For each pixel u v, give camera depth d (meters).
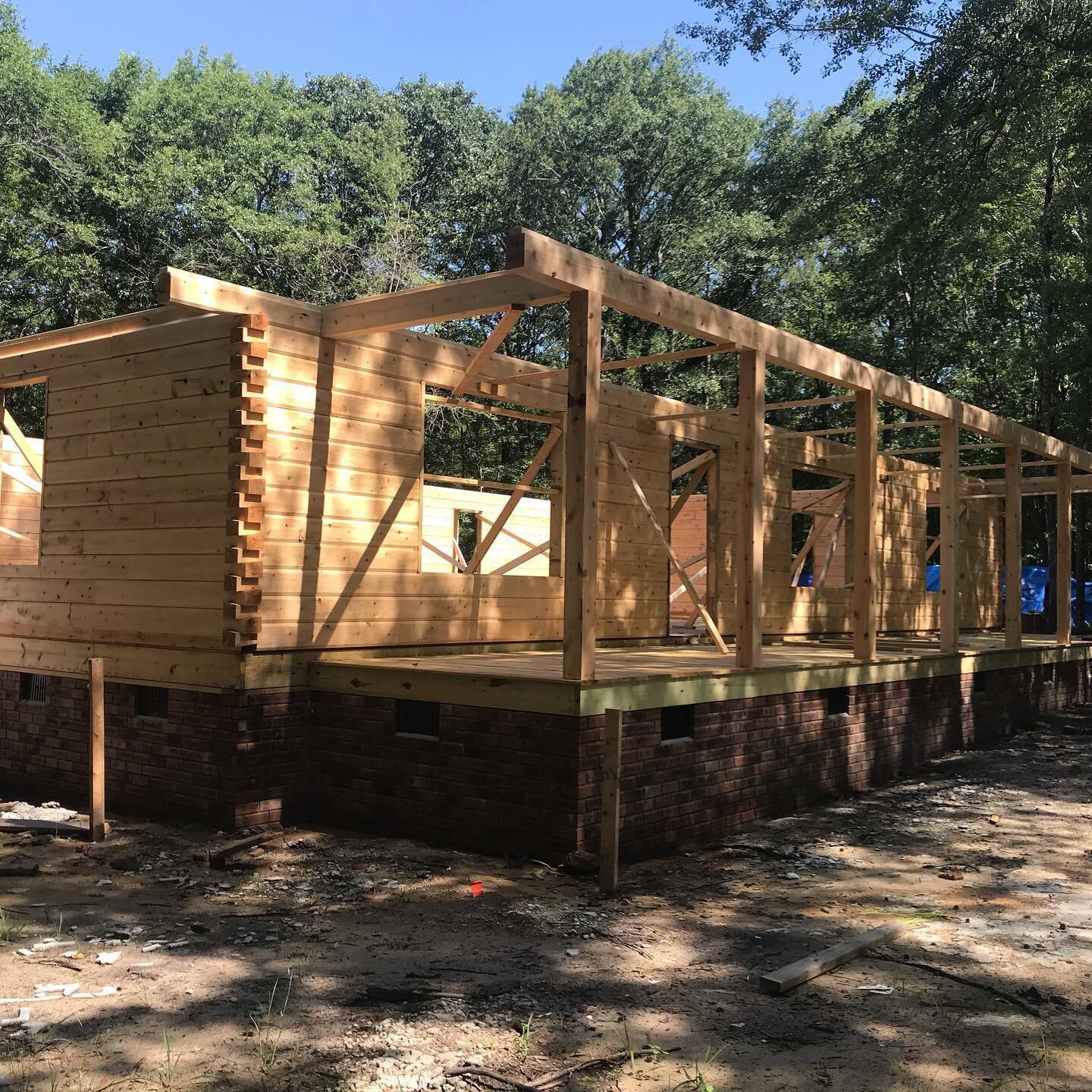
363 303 7.59
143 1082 3.52
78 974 4.57
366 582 8.16
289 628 7.55
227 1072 3.60
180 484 7.66
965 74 18.58
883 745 10.01
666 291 7.00
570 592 6.49
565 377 10.09
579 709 6.34
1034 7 17.30
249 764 7.28
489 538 9.51
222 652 7.32
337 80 38.50
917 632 16.02
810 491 16.41
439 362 8.82
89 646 8.23
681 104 31.84
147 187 25.47
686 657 9.33
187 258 24.94
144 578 7.86
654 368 30.33
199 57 34.59
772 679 8.22
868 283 21.69
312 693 7.70
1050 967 4.83
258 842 6.89
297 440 7.66
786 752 8.48
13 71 25.91
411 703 7.27
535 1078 3.59
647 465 10.99
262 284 25.92
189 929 5.25
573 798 6.37
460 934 5.22
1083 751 11.73
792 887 6.27
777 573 13.03
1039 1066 3.73
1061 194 20.39
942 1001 4.38
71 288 24.52
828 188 21.78
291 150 30.14
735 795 7.85
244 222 25.34
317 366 7.81
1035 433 13.37
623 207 32.16
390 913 5.55
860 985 4.56
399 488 8.47
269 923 5.37
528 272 5.99
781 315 30.77
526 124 32.38
